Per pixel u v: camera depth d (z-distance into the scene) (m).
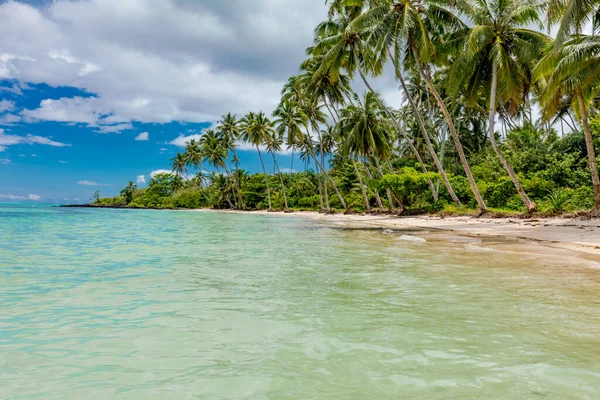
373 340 3.60
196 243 12.94
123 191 108.50
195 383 2.76
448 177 33.56
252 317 4.37
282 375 2.88
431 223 22.25
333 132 46.72
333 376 2.85
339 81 35.09
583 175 25.84
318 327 4.00
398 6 22.97
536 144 31.19
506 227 17.23
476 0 21.41
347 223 26.16
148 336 3.76
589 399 2.45
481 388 2.62
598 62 15.50
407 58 25.14
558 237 12.46
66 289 5.78
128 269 7.61
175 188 98.12
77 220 29.38
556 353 3.23
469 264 7.93
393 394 2.55
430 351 3.31
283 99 43.62
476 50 19.39
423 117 41.53
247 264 8.27
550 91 16.75
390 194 35.19
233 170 71.31
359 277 6.72
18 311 4.59
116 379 2.83
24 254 9.76
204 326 4.05
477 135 40.47
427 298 5.18
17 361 3.14
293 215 44.94
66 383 2.76
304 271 7.38
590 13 15.58
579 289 5.57
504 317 4.24
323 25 31.45
